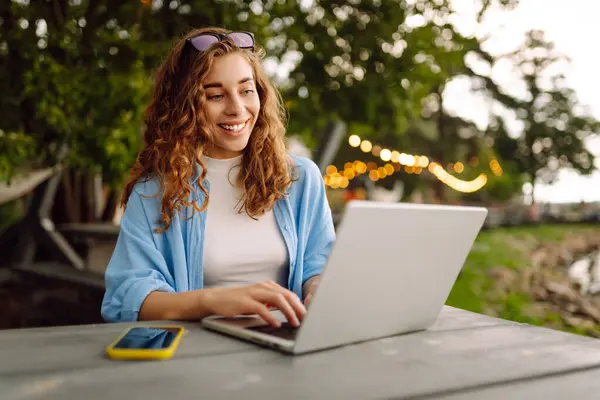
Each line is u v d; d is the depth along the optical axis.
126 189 2.16
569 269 12.24
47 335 1.36
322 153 4.21
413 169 27.61
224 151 2.19
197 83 2.07
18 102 3.93
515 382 1.09
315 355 1.22
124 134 5.14
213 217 2.12
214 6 4.16
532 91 32.31
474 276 7.81
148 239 1.96
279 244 2.15
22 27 3.89
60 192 7.52
